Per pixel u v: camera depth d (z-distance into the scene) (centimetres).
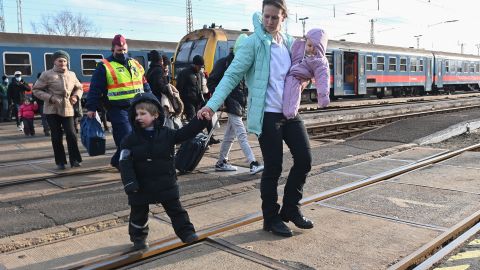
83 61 1975
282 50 392
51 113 654
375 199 507
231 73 372
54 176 622
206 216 455
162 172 352
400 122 1244
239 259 348
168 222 435
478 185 562
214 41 1716
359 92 2570
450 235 397
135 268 336
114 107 589
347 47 2475
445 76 3450
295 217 403
